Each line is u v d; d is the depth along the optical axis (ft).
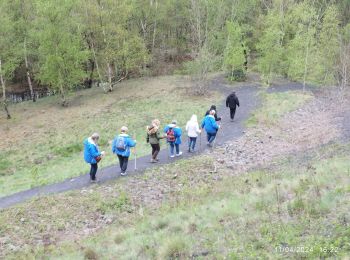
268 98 112.88
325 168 46.29
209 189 48.91
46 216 45.34
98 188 52.80
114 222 43.73
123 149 55.62
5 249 38.78
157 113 107.45
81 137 94.63
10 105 139.44
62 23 124.98
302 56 131.85
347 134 70.59
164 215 41.73
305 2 142.72
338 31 146.20
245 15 162.40
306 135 73.87
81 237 40.75
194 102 115.85
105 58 139.95
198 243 31.32
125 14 138.92
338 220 28.68
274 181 45.55
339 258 23.39
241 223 33.47
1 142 96.78
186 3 166.81
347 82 129.80
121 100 127.34
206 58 126.00
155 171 57.57
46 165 78.95
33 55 148.97
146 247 33.12
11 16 128.26
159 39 185.88
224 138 75.05
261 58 138.62
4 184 67.00
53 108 126.93
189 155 65.46
